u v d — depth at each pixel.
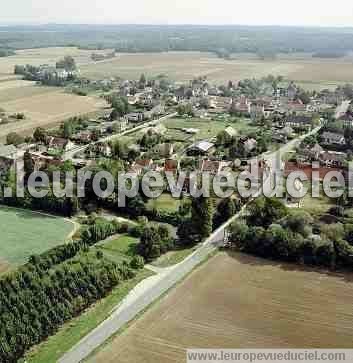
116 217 166.00
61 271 120.25
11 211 170.25
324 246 132.62
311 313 112.00
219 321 108.75
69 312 109.12
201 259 136.12
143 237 139.00
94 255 136.00
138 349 99.75
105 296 118.00
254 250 139.00
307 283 124.31
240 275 127.88
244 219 157.25
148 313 111.38
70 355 98.06
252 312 112.12
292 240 134.88
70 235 151.25
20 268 123.25
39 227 157.00
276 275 128.12
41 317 103.94
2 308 106.19
